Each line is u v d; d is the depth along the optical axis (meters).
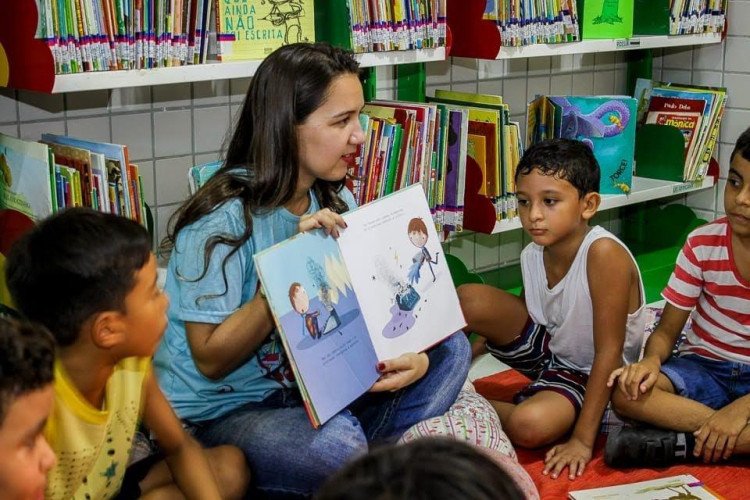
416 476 0.64
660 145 3.30
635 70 3.52
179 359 1.78
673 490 1.87
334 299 1.74
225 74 2.05
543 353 2.28
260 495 1.74
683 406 2.02
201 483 1.51
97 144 1.91
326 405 1.68
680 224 3.52
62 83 1.80
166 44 1.94
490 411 2.00
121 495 1.54
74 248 1.30
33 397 1.04
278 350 1.82
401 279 1.86
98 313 1.32
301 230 1.73
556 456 2.02
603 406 2.05
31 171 1.85
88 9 1.82
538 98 3.04
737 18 3.30
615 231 3.67
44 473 1.08
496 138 2.60
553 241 2.07
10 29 1.79
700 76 3.45
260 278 1.63
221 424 1.76
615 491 1.87
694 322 2.22
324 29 2.31
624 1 2.92
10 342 1.03
